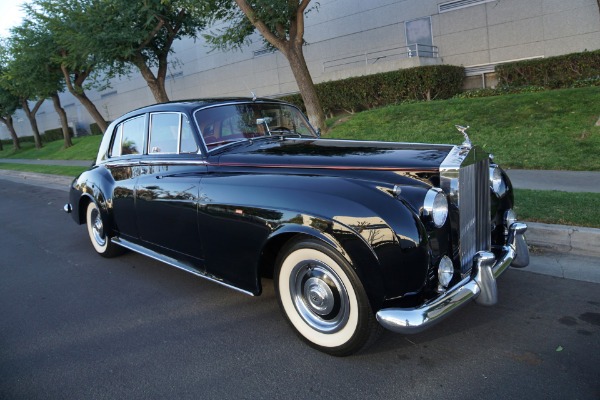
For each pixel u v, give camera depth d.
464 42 18.12
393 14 19.70
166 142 3.83
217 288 4.10
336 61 21.94
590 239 4.09
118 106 37.03
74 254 5.59
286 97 23.06
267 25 12.54
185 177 3.54
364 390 2.41
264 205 2.81
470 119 10.60
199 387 2.58
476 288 2.54
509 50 17.06
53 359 3.02
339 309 2.66
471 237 2.82
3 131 56.72
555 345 2.70
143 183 3.96
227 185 3.12
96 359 2.98
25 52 21.62
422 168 2.73
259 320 3.38
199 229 3.33
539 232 4.39
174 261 3.82
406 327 2.27
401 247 2.36
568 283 3.56
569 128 8.80
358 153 3.09
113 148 4.72
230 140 3.67
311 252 2.65
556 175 6.98
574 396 2.23
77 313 3.77
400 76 16.42
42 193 12.06
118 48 16.30
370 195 2.51
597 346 2.66
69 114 44.19
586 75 14.73
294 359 2.79
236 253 3.07
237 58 26.36
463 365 2.57
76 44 16.45
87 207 5.27
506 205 3.43
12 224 7.99
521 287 3.56
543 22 16.12
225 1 13.57
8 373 2.89
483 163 2.96
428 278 2.46
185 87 30.55
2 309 3.98
